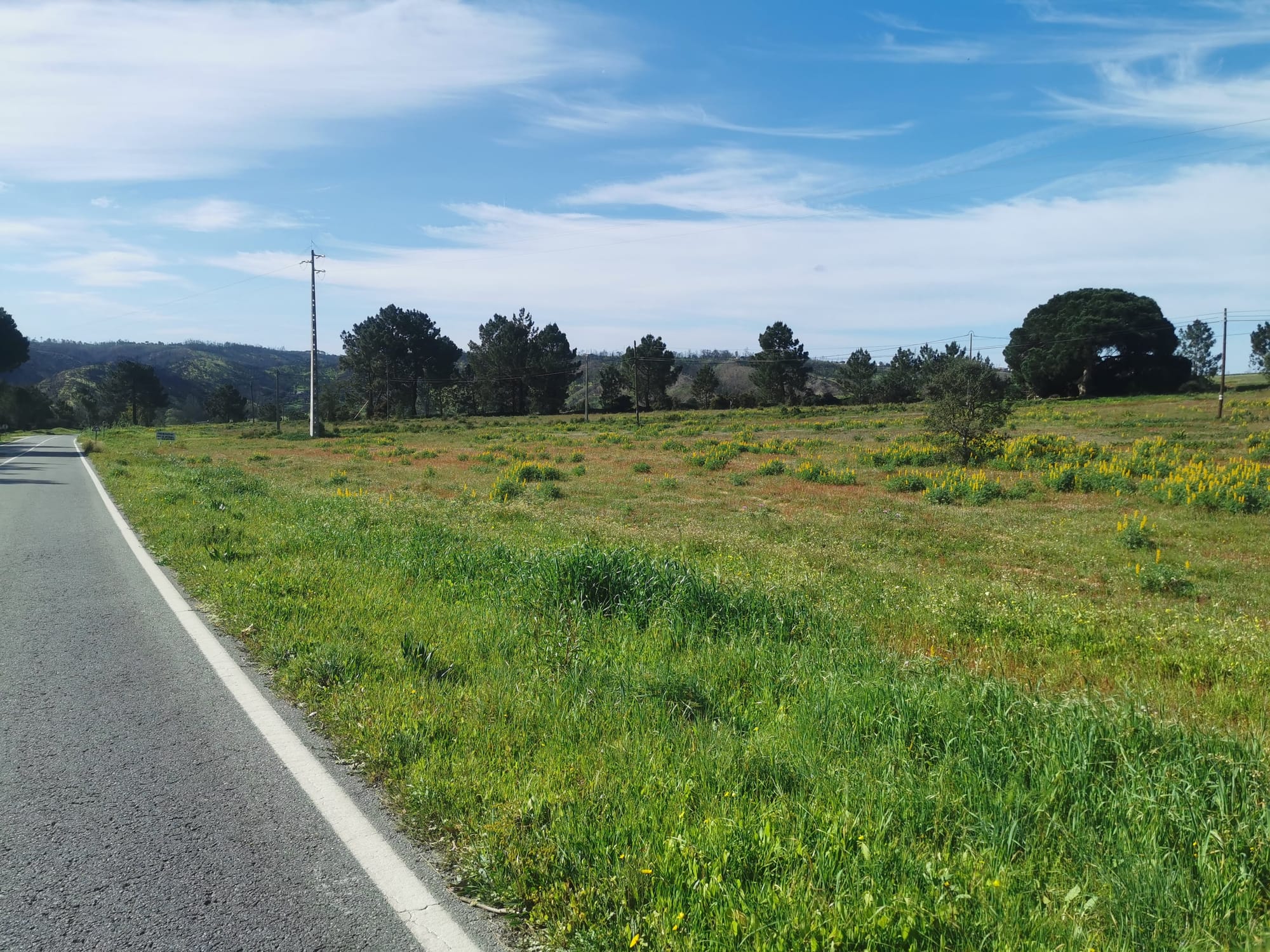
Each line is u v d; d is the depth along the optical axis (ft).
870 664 16.79
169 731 13.92
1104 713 12.92
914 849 9.53
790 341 326.24
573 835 9.76
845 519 50.29
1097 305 258.16
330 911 8.77
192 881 9.32
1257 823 9.56
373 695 14.96
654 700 14.30
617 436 155.63
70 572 28.60
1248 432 114.83
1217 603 29.14
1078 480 64.34
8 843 10.12
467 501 57.52
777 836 9.45
